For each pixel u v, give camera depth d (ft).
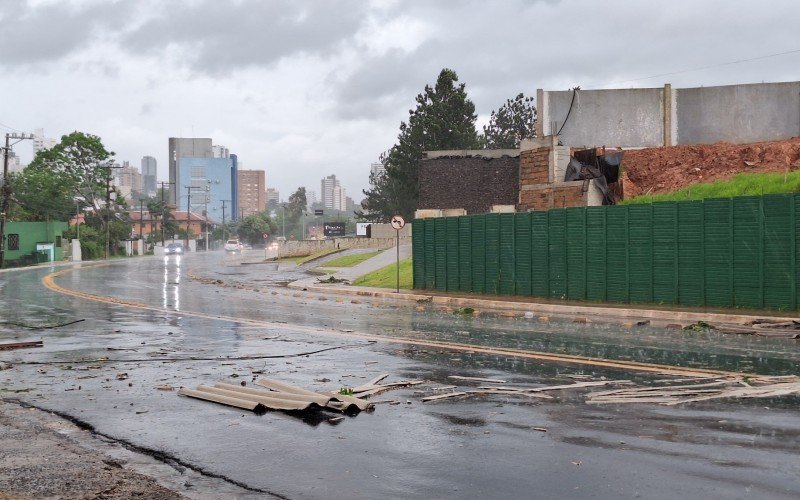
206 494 18.58
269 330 55.52
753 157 113.29
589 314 72.64
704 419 25.22
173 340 50.03
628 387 31.37
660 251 75.97
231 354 43.14
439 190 156.56
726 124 135.54
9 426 25.73
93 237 308.60
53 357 42.65
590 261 82.12
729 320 64.03
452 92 257.14
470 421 25.70
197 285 121.19
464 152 156.76
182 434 24.64
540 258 87.61
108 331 55.72
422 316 67.87
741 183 100.22
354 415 26.91
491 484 18.90
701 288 72.74
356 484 19.15
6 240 244.83
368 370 36.78
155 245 409.08
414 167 250.16
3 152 218.38
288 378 34.78
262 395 29.71
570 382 32.81
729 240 70.69
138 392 31.99
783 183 94.43
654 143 139.54
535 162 127.34
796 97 132.36
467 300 87.81
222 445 23.20
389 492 18.47
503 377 34.27
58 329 57.41
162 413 27.78
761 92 134.10
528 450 21.89
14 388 33.27
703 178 112.78
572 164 124.77
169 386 33.09
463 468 20.31
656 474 19.31
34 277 147.23
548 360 39.34
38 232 260.21
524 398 29.37
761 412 26.16
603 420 25.38
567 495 17.90
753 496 17.52
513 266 90.74
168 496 18.30
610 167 119.96
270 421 26.23
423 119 253.44
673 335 52.06
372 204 318.04
